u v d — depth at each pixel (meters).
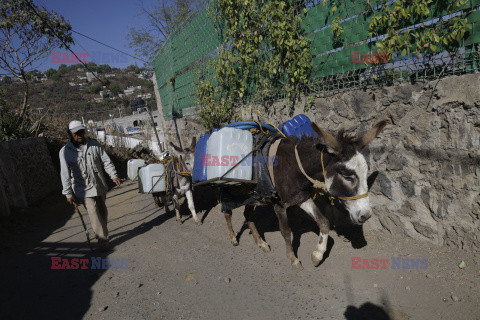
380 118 3.86
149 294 3.60
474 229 3.18
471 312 2.61
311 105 4.84
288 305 3.10
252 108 6.36
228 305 3.21
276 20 4.96
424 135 3.44
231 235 4.66
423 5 3.11
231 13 6.09
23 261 5.04
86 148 4.76
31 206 8.98
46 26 10.81
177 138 11.58
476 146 3.02
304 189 3.44
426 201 3.55
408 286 3.07
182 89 10.06
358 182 2.88
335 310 2.93
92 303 3.56
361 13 3.88
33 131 11.73
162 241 5.21
